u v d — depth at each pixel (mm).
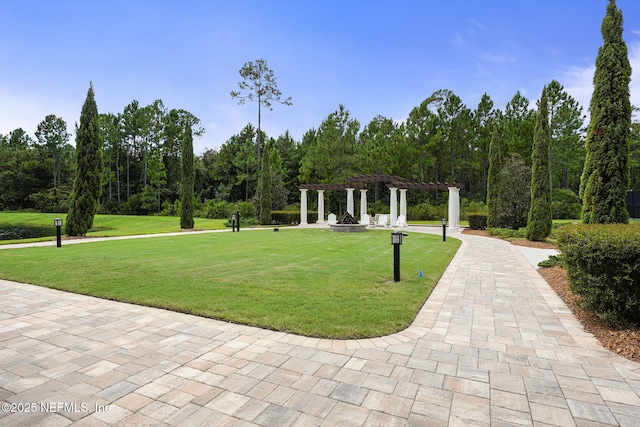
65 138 46250
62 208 40281
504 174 19562
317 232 18781
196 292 5609
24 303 5172
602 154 8234
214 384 2779
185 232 18984
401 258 9375
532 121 30688
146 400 2535
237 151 41250
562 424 2258
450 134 34688
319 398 2570
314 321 4254
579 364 3174
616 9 8266
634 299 3873
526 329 4129
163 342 3674
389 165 33969
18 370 3027
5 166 43656
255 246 12086
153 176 39062
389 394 2631
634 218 14234
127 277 6770
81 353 3393
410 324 4297
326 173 32719
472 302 5328
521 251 11531
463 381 2846
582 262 4188
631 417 2330
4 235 26531
